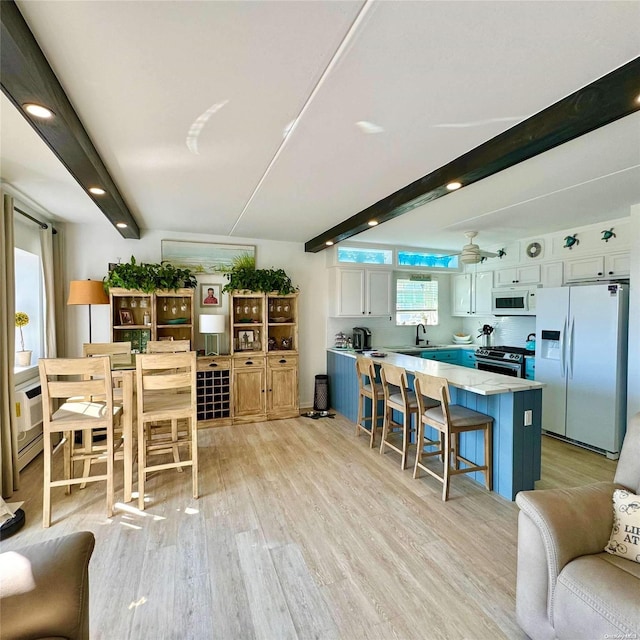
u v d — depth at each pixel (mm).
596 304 3533
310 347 5242
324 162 2406
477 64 1460
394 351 5273
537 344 4125
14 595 1093
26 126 1939
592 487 1567
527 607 1447
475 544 2123
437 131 2004
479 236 4672
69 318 4105
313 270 5234
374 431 3662
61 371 2328
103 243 4203
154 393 3242
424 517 2402
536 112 1821
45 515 2281
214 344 4621
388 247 5328
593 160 2346
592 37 1313
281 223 4051
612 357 3398
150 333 4219
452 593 1749
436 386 2666
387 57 1415
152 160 2365
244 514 2430
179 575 1863
